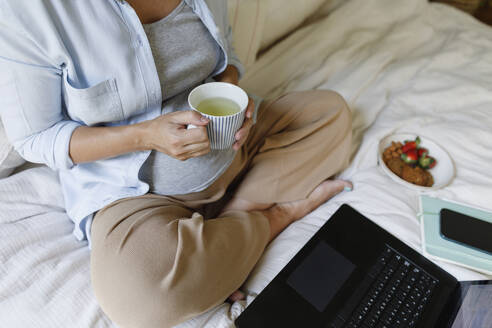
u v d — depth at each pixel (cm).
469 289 84
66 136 75
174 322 76
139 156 84
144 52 75
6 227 92
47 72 70
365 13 169
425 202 103
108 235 82
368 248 94
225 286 83
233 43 125
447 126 125
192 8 81
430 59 150
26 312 78
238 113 67
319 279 88
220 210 113
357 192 109
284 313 83
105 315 81
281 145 107
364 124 129
